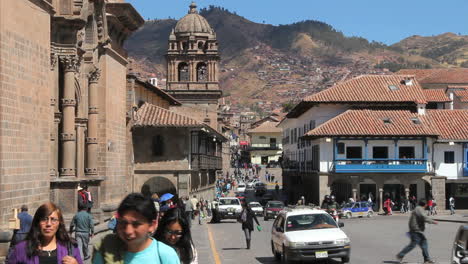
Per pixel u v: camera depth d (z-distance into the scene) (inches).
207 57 3513.8
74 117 1099.9
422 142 2361.0
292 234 839.1
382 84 2613.2
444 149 2417.6
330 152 2359.7
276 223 920.9
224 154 4857.3
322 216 884.6
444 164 2415.1
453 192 2434.8
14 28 791.1
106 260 262.5
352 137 2333.9
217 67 3538.4
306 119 2812.5
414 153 2365.9
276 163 5836.6
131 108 1827.0
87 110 1243.8
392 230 1485.0
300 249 810.8
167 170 1893.5
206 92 3484.3
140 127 1865.2
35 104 853.8
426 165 2340.1
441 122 2476.6
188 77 3526.1
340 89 2581.2
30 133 835.4
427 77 3732.8
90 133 1251.8
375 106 2544.3
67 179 1042.1
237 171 5305.1
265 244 1152.8
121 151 1443.2
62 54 1066.7
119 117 1427.2
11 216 772.6
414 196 2452.0
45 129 887.7
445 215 2198.6
